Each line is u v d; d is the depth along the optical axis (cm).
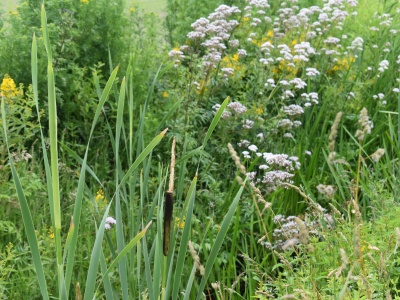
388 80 619
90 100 482
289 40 620
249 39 573
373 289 255
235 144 507
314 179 483
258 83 531
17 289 326
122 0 521
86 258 350
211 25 531
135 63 507
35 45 201
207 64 507
